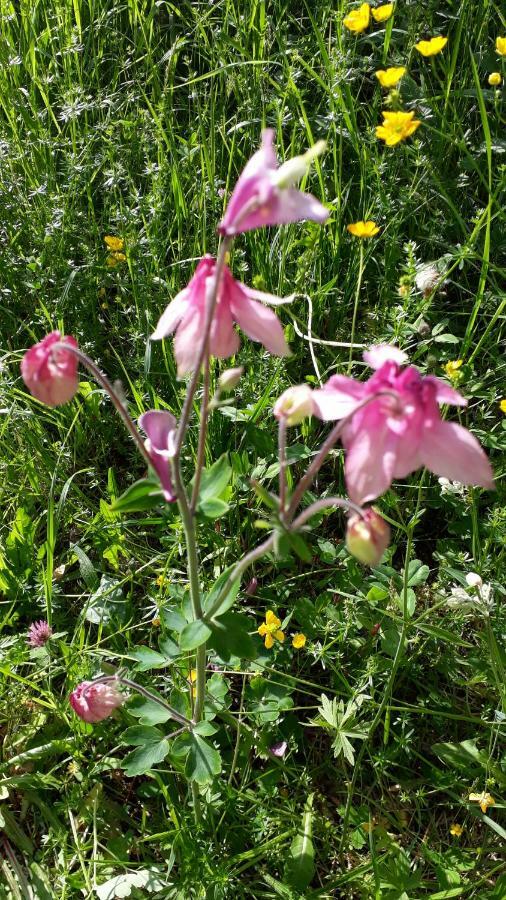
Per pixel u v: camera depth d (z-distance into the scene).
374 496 0.21
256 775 0.34
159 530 0.40
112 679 0.30
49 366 0.24
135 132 0.47
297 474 0.41
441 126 0.46
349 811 0.34
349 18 0.41
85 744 0.35
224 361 0.41
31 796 0.35
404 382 0.21
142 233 0.44
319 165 0.45
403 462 0.21
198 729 0.31
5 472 0.41
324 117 0.47
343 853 0.34
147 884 0.32
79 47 0.48
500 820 0.34
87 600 0.39
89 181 0.46
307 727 0.37
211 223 0.46
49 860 0.34
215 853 0.33
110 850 0.34
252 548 0.39
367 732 0.34
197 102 0.48
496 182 0.47
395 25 0.50
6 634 0.38
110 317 0.45
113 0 0.54
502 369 0.42
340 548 0.39
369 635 0.37
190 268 0.45
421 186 0.46
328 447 0.22
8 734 0.36
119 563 0.40
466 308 0.45
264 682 0.35
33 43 0.51
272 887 0.33
